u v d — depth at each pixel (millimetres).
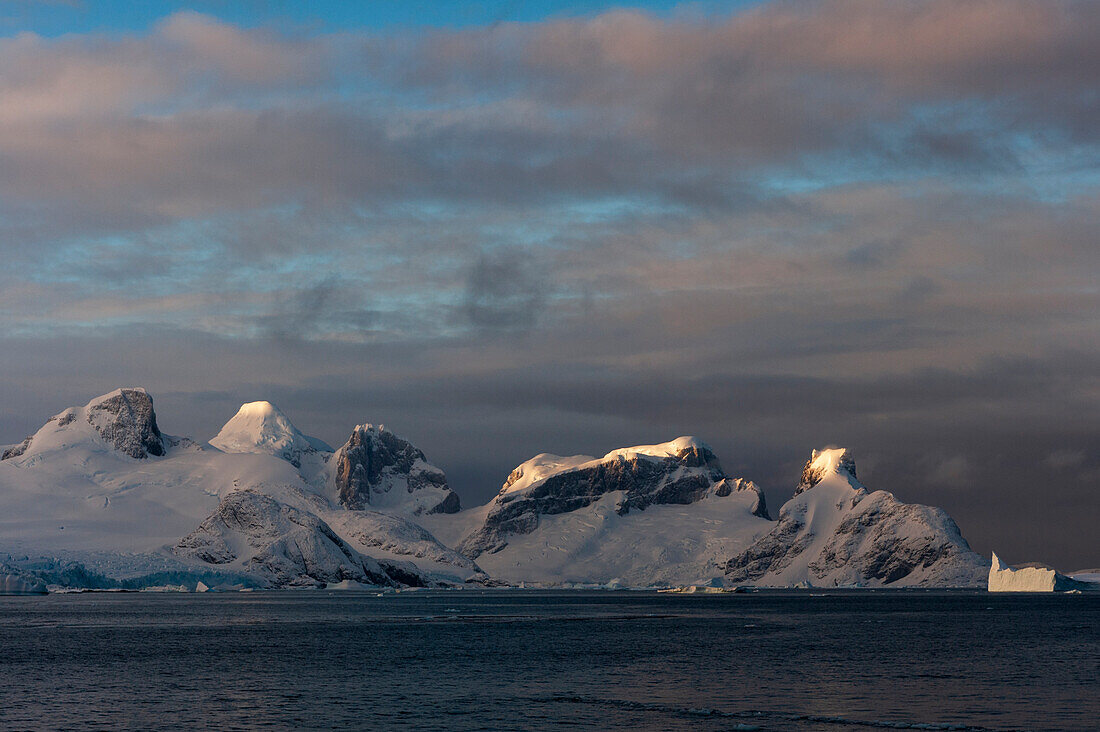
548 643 194250
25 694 122688
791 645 190125
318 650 177875
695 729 98750
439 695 120750
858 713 107375
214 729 99688
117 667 150125
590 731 97750
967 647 184750
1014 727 99562
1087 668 148250
